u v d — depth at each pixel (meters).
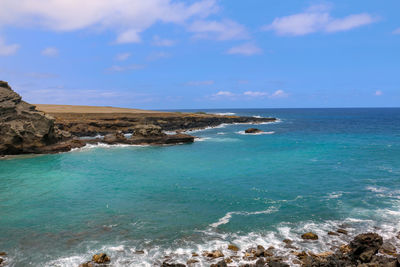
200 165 37.06
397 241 15.91
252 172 32.59
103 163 38.94
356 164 36.03
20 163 39.00
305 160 39.28
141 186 27.22
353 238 16.44
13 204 22.31
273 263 13.25
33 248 15.51
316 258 14.13
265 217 19.59
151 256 14.59
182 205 22.02
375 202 22.17
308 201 22.64
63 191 25.66
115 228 17.98
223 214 20.19
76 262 14.07
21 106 50.00
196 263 13.86
